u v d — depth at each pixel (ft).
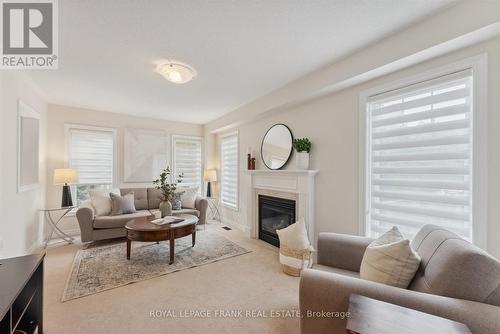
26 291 5.05
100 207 11.88
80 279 7.63
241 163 14.71
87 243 11.46
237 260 9.45
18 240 8.65
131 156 15.14
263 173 12.08
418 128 6.49
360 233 7.77
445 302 3.13
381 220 7.40
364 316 2.91
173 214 13.32
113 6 5.17
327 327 3.84
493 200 5.13
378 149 7.46
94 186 14.03
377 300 3.34
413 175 6.66
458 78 5.66
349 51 7.18
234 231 14.06
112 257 9.61
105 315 5.80
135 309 6.07
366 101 7.70
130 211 12.53
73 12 5.35
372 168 7.64
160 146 16.38
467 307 3.00
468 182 5.62
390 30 6.13
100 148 14.17
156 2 5.08
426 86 6.25
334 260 5.90
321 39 6.55
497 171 5.09
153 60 7.74
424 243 4.64
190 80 9.41
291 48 7.02
